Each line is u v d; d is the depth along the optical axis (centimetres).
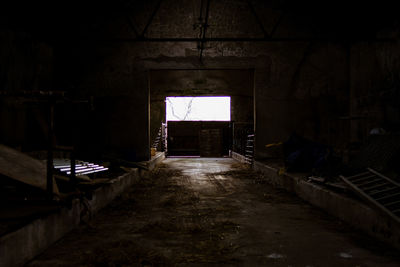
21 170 408
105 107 1223
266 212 571
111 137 1222
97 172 730
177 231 454
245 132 1791
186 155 2205
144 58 1227
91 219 514
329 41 1236
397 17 999
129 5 1210
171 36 1220
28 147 862
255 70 1241
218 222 502
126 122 1224
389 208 408
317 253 368
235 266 331
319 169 743
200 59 1228
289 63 1240
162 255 359
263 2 1231
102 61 1223
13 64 942
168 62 1228
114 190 685
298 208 604
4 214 345
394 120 1020
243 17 1233
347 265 333
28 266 326
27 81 1023
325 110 1238
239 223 498
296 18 1231
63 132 1207
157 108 2091
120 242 400
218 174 1131
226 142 2198
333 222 504
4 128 793
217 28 1230
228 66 1234
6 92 401
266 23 1234
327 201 566
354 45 1203
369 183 509
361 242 406
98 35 1209
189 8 1223
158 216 541
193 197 704
